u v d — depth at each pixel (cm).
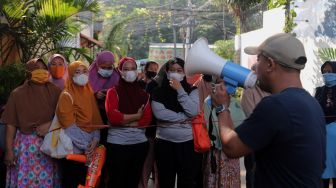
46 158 484
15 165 484
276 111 230
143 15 2783
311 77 1047
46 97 489
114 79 556
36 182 480
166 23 3278
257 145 233
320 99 592
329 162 562
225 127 251
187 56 285
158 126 507
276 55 238
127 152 491
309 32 1064
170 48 3181
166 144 501
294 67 238
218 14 3100
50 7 777
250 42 1611
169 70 498
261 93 514
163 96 500
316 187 230
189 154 499
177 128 496
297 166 230
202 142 491
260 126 232
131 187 511
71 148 471
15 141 484
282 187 232
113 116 483
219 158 511
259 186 240
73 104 479
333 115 578
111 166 496
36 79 486
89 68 554
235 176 516
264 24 1427
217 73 270
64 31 816
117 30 1936
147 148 509
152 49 3175
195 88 509
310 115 233
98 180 494
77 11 794
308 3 1071
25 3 786
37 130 480
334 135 565
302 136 229
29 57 780
